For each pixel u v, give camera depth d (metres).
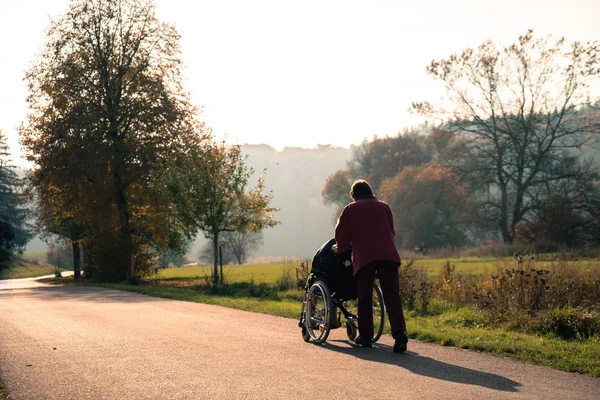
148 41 38.41
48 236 56.47
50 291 24.81
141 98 36.84
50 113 36.50
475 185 53.91
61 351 7.00
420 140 92.50
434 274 21.92
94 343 7.57
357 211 7.34
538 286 11.20
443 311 12.22
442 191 69.69
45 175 37.06
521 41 48.94
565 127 50.53
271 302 14.73
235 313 11.65
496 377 5.38
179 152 29.61
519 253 13.16
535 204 50.88
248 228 26.11
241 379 5.31
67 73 36.19
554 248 43.91
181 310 12.44
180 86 38.38
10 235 86.81
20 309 13.52
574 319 8.88
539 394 4.70
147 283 35.69
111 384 5.20
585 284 11.57
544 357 6.39
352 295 7.84
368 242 7.19
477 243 76.88
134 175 35.66
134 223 38.03
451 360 6.31
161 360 6.30
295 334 8.41
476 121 52.62
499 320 10.08
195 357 6.46
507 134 52.38
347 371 5.66
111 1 37.25
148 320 10.33
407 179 74.31
